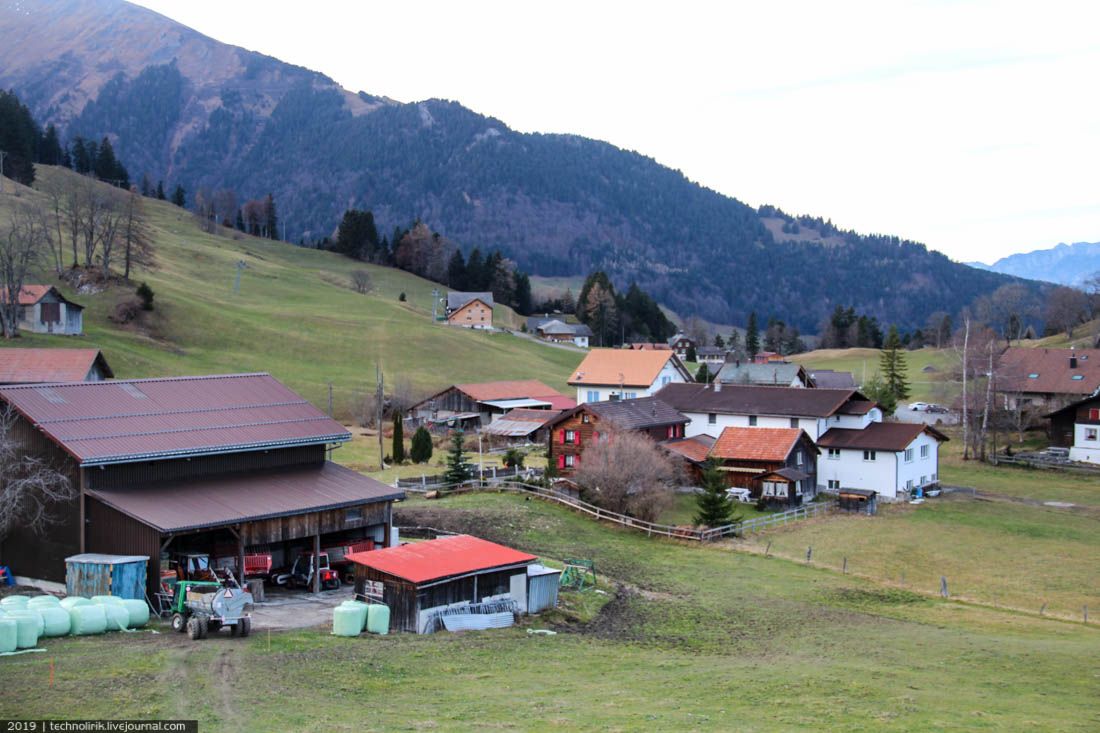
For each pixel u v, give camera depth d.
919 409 127.12
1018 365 114.81
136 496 42.88
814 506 73.81
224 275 183.88
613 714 26.16
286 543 49.25
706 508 63.91
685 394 92.69
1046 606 48.31
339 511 47.50
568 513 65.56
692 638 39.53
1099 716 27.34
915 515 72.00
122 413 46.75
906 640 39.06
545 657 34.81
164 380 51.50
